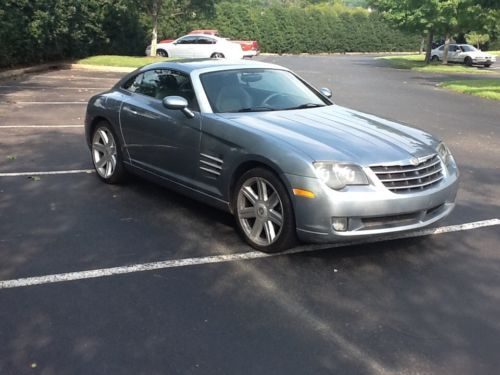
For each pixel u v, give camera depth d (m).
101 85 17.61
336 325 3.55
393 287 4.11
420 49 64.12
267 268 4.38
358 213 4.17
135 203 5.91
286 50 56.41
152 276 4.20
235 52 31.30
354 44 62.28
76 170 7.20
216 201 5.04
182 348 3.25
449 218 5.71
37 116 11.37
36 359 3.11
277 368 3.07
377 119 5.45
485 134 10.80
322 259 4.57
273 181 4.44
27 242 4.79
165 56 31.50
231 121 4.89
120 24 28.89
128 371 3.02
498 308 3.83
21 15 20.02
